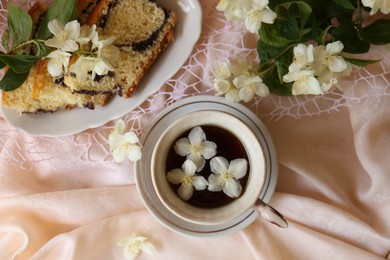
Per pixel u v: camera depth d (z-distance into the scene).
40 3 0.53
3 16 0.55
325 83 0.46
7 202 0.60
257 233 0.58
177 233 0.57
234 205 0.51
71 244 0.59
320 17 0.48
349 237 0.58
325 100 0.54
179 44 0.54
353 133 0.55
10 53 0.49
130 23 0.53
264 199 0.53
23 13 0.48
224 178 0.51
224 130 0.52
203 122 0.51
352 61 0.46
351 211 0.57
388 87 0.53
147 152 0.54
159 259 0.59
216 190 0.51
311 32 0.47
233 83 0.50
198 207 0.52
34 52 0.53
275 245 0.58
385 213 0.57
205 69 0.55
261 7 0.45
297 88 0.46
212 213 0.51
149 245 0.58
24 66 0.47
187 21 0.53
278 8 0.47
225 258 0.59
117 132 0.51
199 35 0.53
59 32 0.47
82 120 0.54
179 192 0.52
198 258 0.59
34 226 0.60
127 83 0.53
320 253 0.57
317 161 0.56
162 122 0.54
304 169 0.56
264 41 0.46
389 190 0.56
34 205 0.59
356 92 0.54
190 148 0.51
